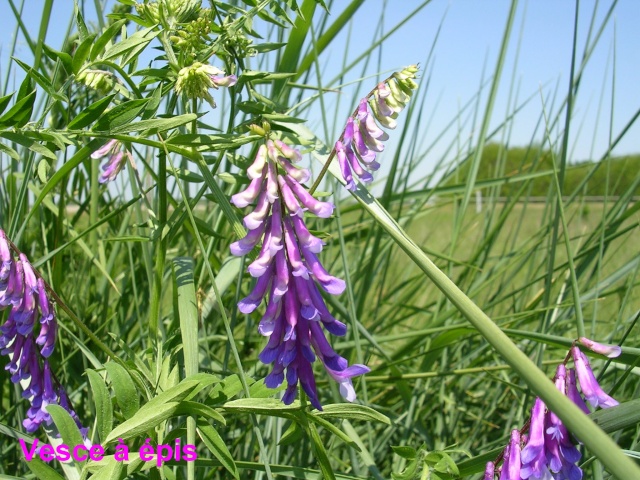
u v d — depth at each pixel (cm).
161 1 15
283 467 15
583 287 23
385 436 23
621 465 8
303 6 17
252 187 12
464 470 14
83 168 24
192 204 16
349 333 23
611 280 23
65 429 12
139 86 15
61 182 20
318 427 22
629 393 23
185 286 15
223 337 22
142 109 14
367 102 13
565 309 24
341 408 13
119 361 14
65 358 21
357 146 13
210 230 17
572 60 18
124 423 12
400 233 13
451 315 24
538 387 9
